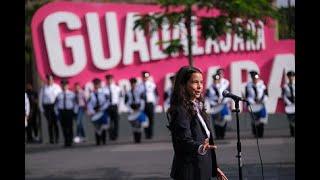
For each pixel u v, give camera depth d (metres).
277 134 52.88
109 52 55.38
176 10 40.53
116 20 55.44
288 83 49.97
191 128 15.76
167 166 35.53
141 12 55.50
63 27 54.44
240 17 38.97
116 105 51.78
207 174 15.77
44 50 54.19
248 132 55.22
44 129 54.34
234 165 33.94
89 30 54.84
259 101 48.97
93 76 55.12
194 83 15.84
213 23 38.97
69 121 49.91
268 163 34.62
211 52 57.03
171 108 15.87
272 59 58.34
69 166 37.22
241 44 57.78
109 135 52.91
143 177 31.83
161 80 56.22
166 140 51.25
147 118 50.72
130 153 42.84
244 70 58.06
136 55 55.88
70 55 54.59
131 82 51.12
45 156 43.00
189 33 40.06
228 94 17.73
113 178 31.97
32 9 62.09
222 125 49.75
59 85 54.12
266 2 38.38
